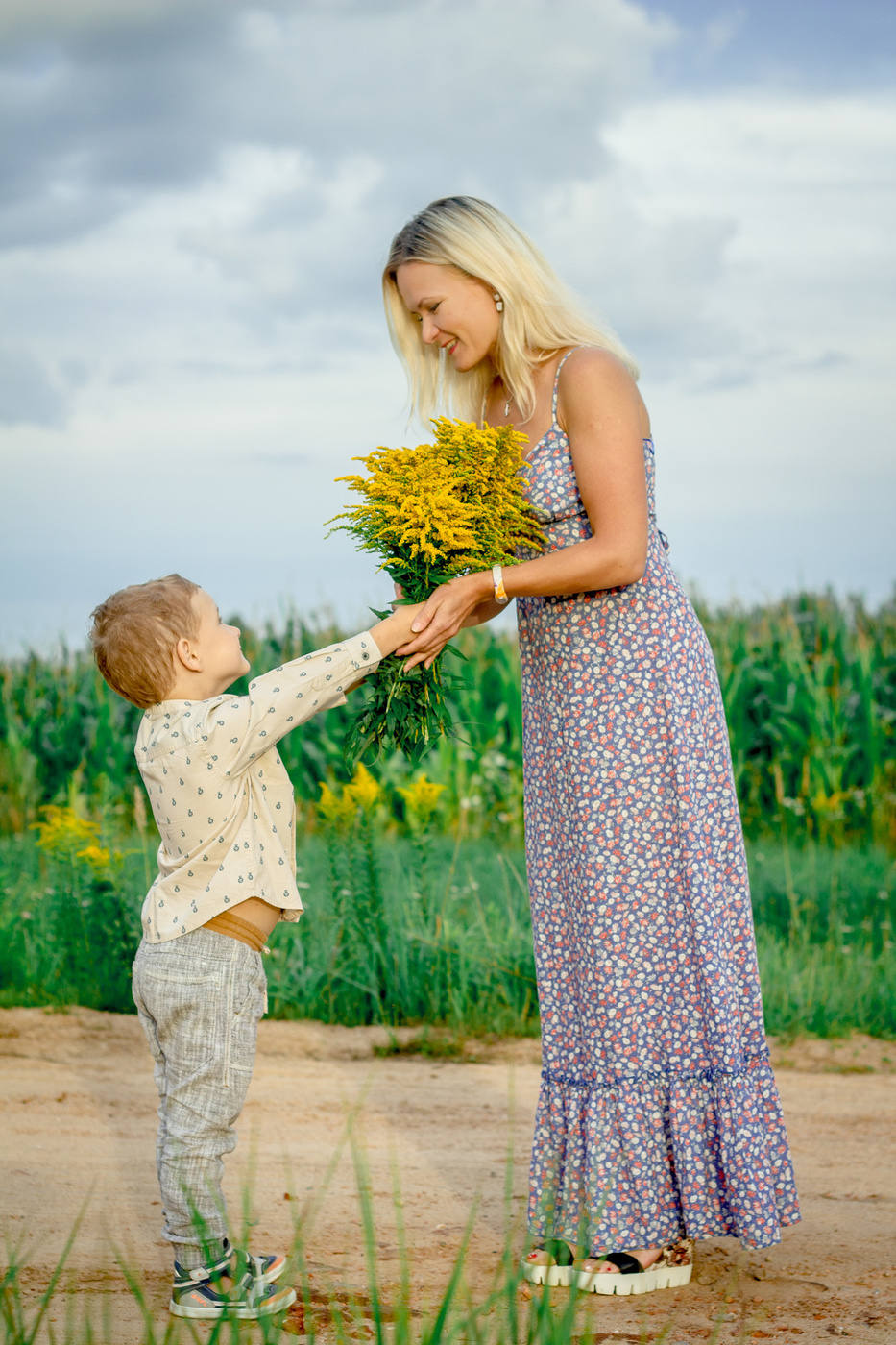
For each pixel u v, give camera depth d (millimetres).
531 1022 4672
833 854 7355
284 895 2445
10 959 5047
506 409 2707
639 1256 2482
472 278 2580
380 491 2494
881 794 8422
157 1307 2324
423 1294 2377
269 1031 4594
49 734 9141
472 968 4902
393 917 5184
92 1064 4141
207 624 2506
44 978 4965
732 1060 2510
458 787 8031
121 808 7762
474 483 2523
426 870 6031
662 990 2541
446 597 2465
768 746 8844
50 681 9469
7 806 8711
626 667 2549
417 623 2461
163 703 2455
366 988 4766
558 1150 2602
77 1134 3453
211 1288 2264
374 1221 2812
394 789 7984
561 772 2619
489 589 2469
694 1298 2443
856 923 5910
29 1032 4449
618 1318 2326
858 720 8648
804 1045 4539
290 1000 4852
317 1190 3027
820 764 8336
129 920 5105
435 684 2564
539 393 2588
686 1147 2496
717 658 9289
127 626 2418
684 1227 2518
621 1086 2514
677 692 2564
